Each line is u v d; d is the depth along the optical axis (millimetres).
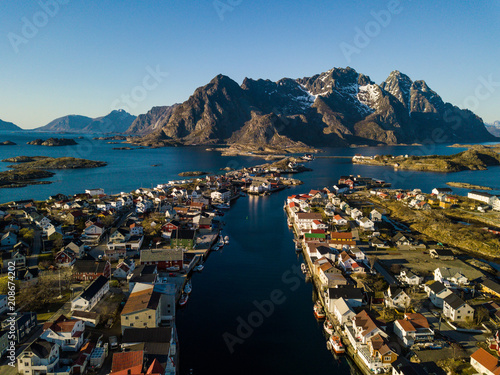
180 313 72312
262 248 112500
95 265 84688
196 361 57750
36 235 114062
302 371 56219
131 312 60219
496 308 68000
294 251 110188
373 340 56094
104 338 60094
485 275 86625
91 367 52219
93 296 70562
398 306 70188
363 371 54875
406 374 48344
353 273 86312
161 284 74562
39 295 71250
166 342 54188
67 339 56062
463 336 60812
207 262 100375
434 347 56750
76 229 121375
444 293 71500
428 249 107938
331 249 99812
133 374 46406
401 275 85062
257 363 57750
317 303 75188
